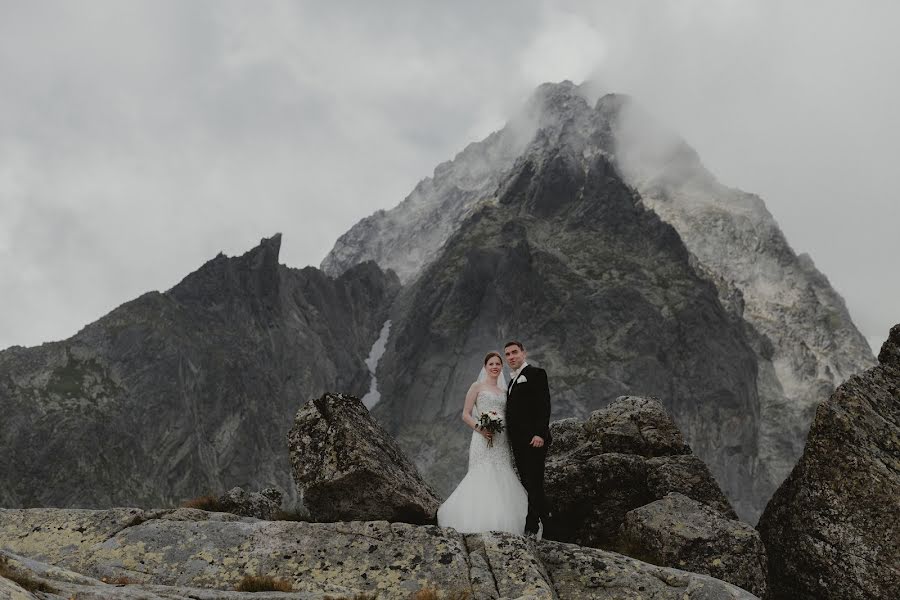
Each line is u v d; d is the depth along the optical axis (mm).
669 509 13273
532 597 9242
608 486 15672
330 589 9641
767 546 13102
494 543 10680
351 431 13141
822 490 12414
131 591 8117
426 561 10250
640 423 16797
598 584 10289
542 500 12438
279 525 11070
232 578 10109
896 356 13242
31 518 11656
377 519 12828
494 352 13109
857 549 11750
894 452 12172
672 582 10211
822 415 12812
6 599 6359
